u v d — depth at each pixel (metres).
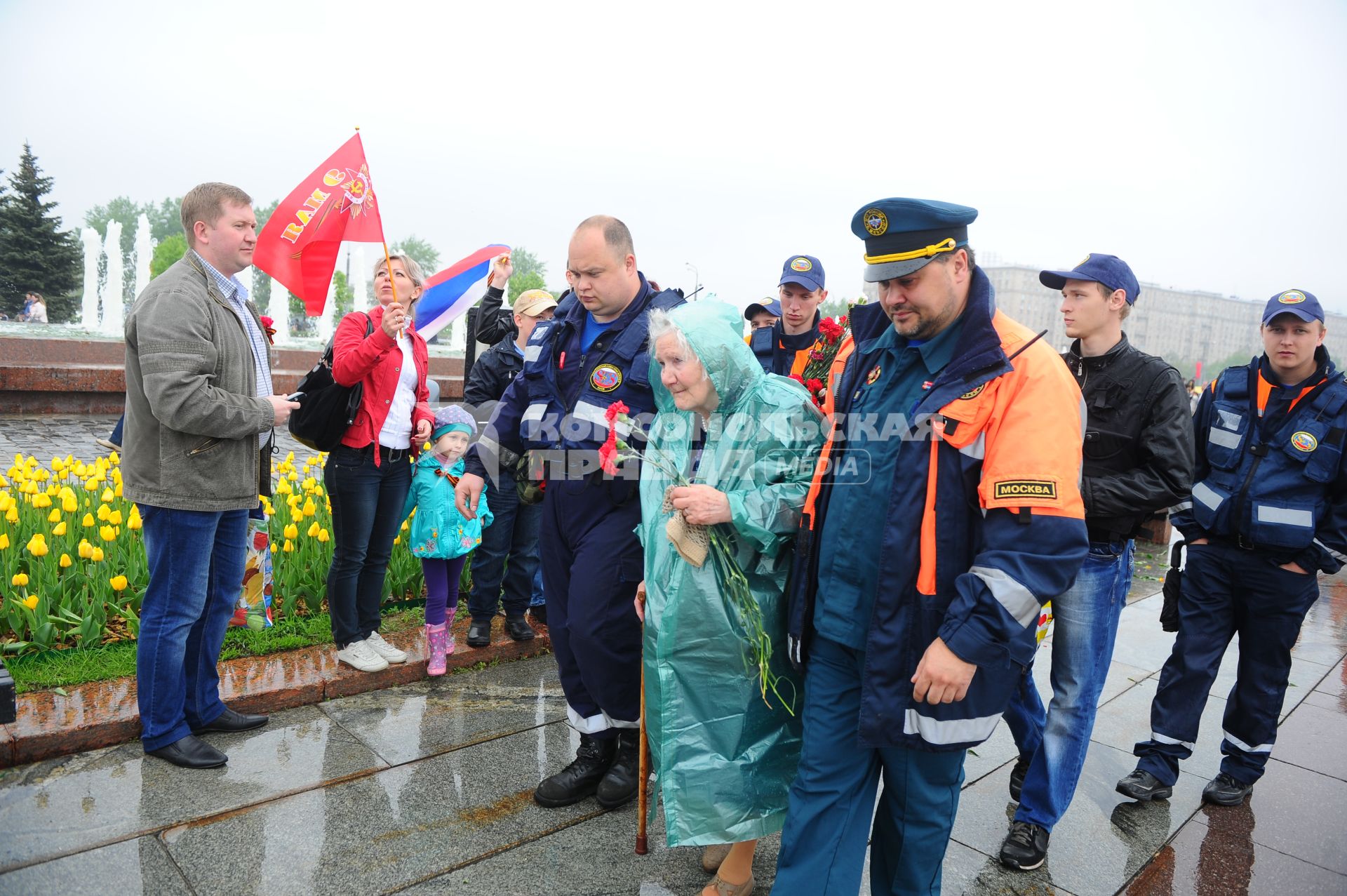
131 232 106.94
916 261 1.99
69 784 2.98
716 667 2.41
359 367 3.53
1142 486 2.90
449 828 2.92
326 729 3.54
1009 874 2.88
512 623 4.50
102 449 9.71
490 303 4.77
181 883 2.52
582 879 2.69
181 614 3.12
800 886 2.13
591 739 3.18
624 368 2.95
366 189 3.66
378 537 3.98
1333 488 3.27
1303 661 5.39
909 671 2.04
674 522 2.36
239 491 3.15
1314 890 2.88
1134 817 3.31
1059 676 3.00
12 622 3.77
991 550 1.96
